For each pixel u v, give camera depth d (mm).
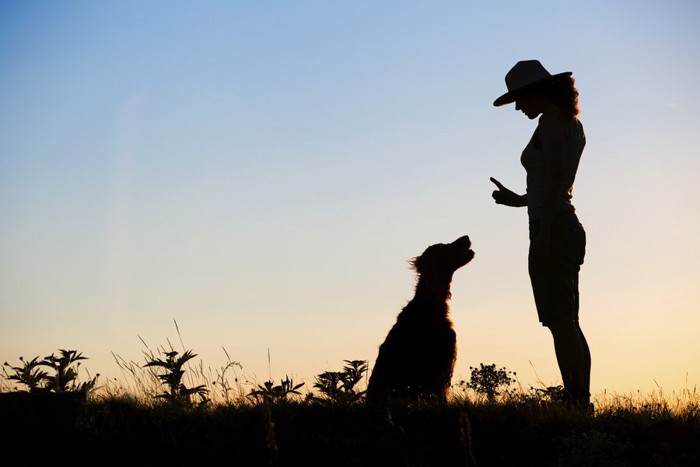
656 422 6480
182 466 5926
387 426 6422
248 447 6148
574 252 7168
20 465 5949
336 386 7359
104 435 6250
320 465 6004
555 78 7242
